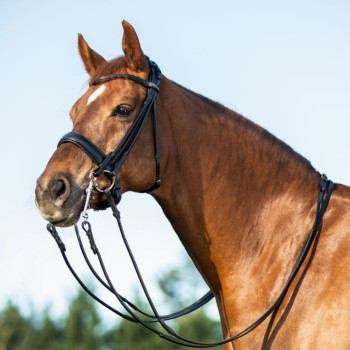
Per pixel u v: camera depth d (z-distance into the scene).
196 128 9.34
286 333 8.51
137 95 9.06
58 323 56.78
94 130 8.85
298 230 9.02
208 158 9.29
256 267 9.01
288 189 9.27
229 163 9.30
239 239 9.15
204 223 9.21
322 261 8.66
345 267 8.51
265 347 8.60
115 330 55.38
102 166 8.76
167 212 9.44
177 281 66.00
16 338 41.59
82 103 9.10
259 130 9.54
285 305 8.60
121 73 9.17
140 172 9.01
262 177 9.30
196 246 9.31
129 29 9.16
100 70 9.32
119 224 8.88
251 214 9.20
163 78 9.41
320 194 9.12
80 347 54.59
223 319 9.28
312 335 8.35
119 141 8.88
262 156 9.37
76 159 8.74
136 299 54.78
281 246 8.99
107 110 8.92
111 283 8.98
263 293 8.86
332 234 8.78
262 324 8.67
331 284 8.48
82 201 8.72
